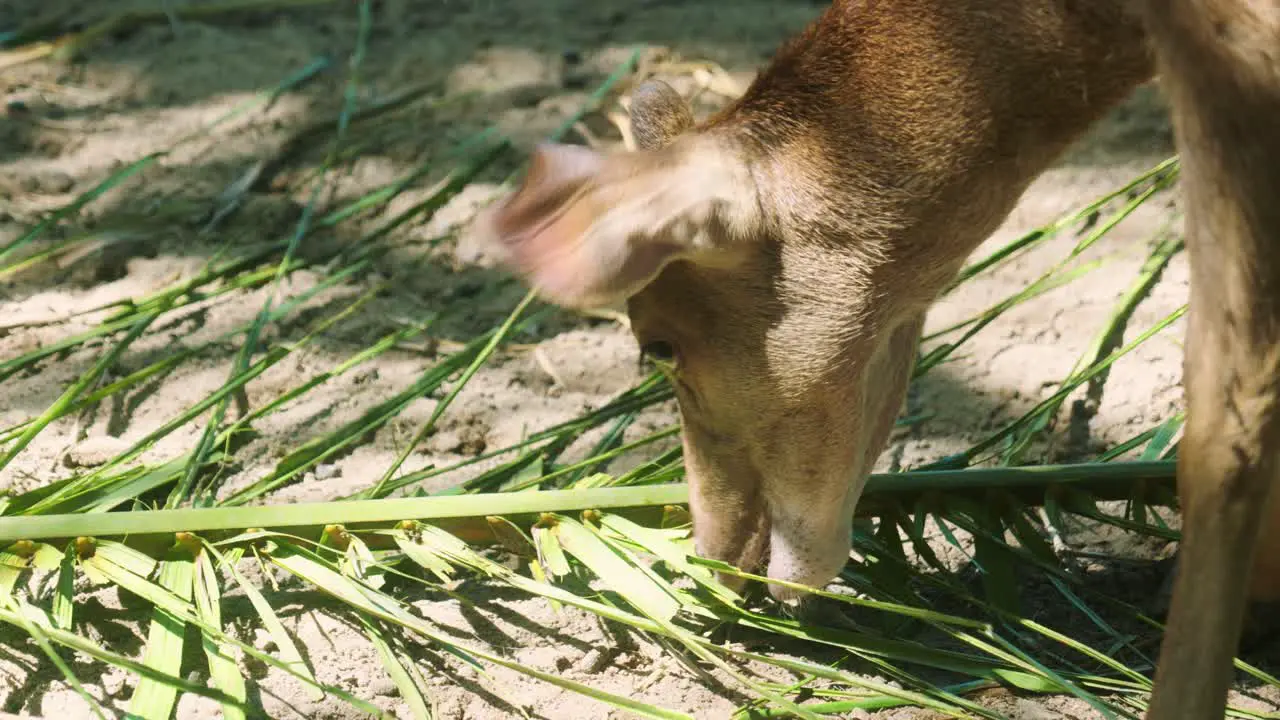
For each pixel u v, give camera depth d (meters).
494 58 2.94
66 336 2.40
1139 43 1.90
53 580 2.05
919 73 1.89
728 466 1.96
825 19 1.93
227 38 3.01
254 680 1.96
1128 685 1.93
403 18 3.09
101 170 2.69
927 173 1.89
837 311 1.90
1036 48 1.89
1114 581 2.09
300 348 2.40
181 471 2.15
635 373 2.37
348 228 2.60
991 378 2.36
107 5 3.12
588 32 3.01
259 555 2.00
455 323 2.45
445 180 2.67
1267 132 1.66
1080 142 1.97
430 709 1.93
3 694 1.94
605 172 1.79
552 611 2.04
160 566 2.01
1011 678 1.93
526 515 2.04
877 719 1.93
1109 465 2.07
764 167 1.88
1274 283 1.68
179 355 2.27
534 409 2.32
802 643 2.02
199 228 2.59
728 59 2.91
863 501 2.07
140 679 1.95
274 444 2.27
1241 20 1.65
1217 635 1.72
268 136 2.77
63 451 2.23
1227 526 1.71
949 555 2.13
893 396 2.01
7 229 2.57
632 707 1.87
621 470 2.23
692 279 1.90
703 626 2.03
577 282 1.77
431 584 1.99
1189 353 1.71
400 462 2.14
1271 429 1.69
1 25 3.04
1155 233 2.56
